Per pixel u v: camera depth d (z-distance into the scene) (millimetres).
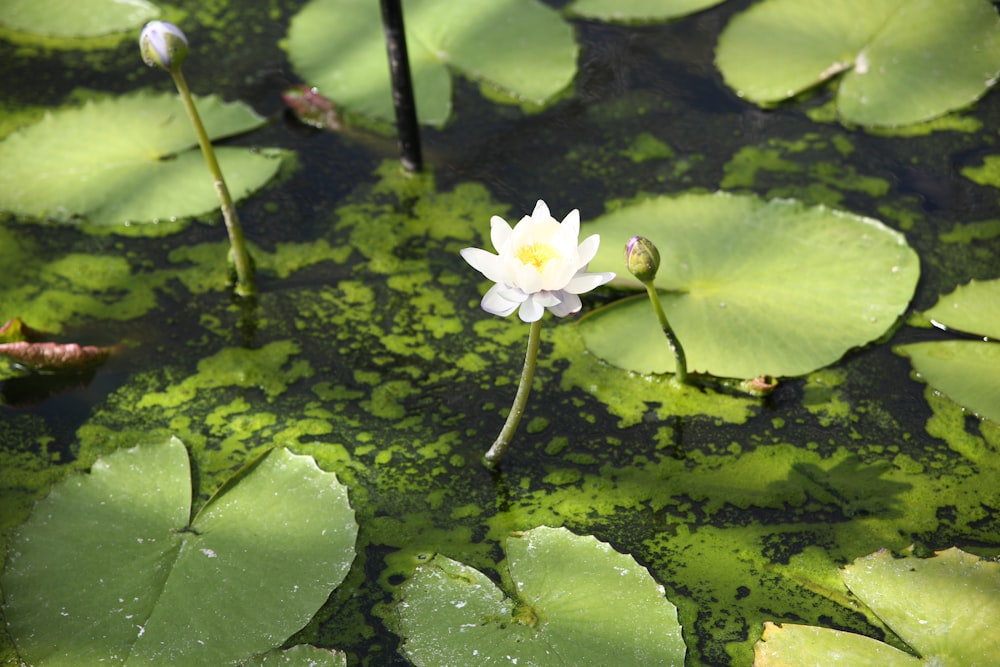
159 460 2143
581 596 2059
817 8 2527
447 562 2084
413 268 2312
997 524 2111
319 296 2289
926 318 2240
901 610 2053
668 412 2195
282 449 2146
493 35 2523
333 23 2545
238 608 2051
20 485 2145
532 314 2035
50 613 2045
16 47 2545
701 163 2395
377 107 2449
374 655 2045
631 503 2135
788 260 2270
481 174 2395
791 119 2439
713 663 2039
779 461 2158
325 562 2078
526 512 2129
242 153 2404
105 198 2350
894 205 2342
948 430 2172
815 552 2100
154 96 2461
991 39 2473
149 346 2248
